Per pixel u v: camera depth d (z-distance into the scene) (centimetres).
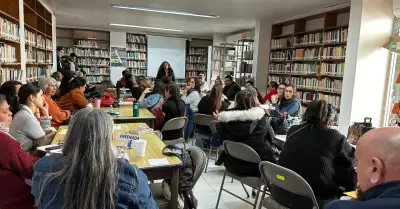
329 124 257
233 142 258
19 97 245
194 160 218
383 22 461
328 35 559
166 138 378
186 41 1180
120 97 564
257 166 256
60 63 858
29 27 508
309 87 619
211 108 439
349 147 205
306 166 202
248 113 269
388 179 85
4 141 159
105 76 1073
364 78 469
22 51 416
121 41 1066
